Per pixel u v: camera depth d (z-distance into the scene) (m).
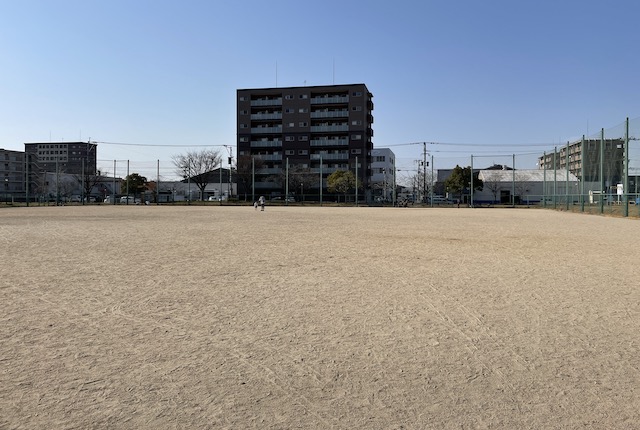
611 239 13.36
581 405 2.92
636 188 25.44
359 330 4.48
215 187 86.75
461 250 10.73
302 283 6.75
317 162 73.44
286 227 17.98
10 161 85.12
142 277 7.13
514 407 2.89
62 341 4.10
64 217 25.19
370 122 77.94
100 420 2.70
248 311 5.16
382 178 98.88
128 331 4.40
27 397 2.98
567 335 4.33
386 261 8.95
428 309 5.29
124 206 50.75
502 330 4.49
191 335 4.29
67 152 120.69
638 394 3.08
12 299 5.67
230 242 12.22
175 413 2.79
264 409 2.86
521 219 24.84
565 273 7.67
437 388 3.17
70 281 6.79
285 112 73.88
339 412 2.83
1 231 15.55
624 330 4.48
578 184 34.97
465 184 63.88
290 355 3.79
